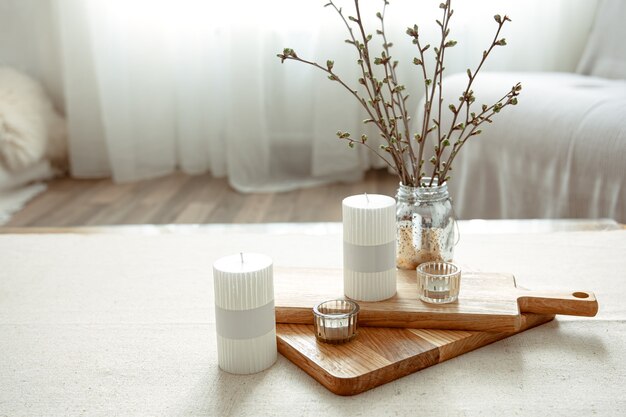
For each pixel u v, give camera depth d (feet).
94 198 9.04
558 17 8.88
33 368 2.61
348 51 9.16
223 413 2.26
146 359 2.64
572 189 5.74
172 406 2.31
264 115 9.37
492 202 6.81
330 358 2.46
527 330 2.80
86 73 9.71
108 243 4.02
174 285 3.37
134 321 2.98
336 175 9.54
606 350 2.60
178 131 10.03
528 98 6.42
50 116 9.86
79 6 9.52
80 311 3.10
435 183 3.14
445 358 2.56
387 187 9.22
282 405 2.29
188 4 9.41
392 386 2.39
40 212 8.48
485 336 2.66
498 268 3.43
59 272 3.58
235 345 2.48
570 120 5.80
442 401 2.28
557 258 3.53
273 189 9.33
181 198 8.98
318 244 3.92
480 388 2.36
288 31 9.43
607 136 5.39
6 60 10.05
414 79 9.18
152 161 9.93
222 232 4.21
